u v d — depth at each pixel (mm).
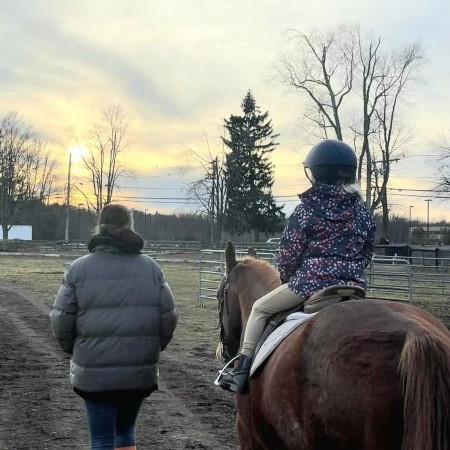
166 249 45969
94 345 3697
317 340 2551
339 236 3062
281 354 2797
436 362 2154
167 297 3889
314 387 2484
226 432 6184
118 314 3717
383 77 38406
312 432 2490
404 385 2188
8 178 67438
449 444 2105
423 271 25359
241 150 56125
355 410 2297
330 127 38812
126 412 3994
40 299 18938
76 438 5941
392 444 2209
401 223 77500
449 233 49125
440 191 37844
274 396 2758
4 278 26078
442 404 2117
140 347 3752
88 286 3721
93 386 3676
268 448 3018
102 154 56344
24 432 6129
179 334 12422
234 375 3168
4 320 14555
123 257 3832
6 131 67875
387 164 39188
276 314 3189
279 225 56469
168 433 6145
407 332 2299
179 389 7977
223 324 4332
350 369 2354
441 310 15898
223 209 53406
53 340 11828
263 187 56531
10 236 71125
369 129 38750
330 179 3160
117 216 3896
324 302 2969
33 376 8680
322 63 38281
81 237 74500
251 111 57281
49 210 75125
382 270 22172
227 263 4371
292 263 3121
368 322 2453
